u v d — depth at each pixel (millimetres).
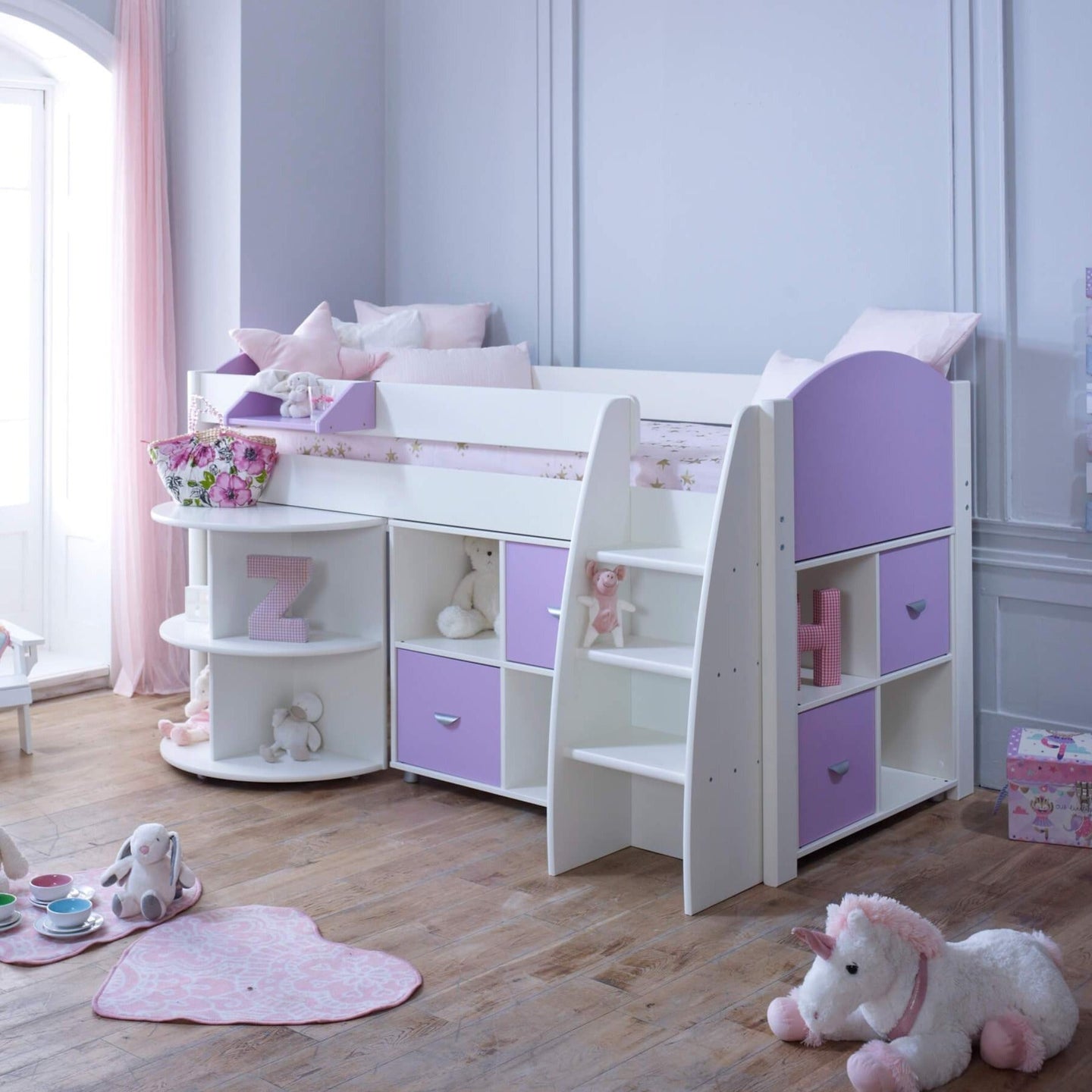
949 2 3166
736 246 3615
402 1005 2186
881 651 2949
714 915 2541
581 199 3936
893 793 3109
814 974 2027
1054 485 3150
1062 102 3049
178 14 4098
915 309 3287
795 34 3445
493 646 3213
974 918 2518
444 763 3215
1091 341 3004
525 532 3002
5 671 4023
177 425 4172
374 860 2809
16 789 3234
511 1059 2020
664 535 2787
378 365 3750
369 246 4398
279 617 3273
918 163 3270
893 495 2936
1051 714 3215
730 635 2576
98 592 4273
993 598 3268
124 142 3971
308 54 4145
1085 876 2725
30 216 4289
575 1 3865
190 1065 2000
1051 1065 2020
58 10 3906
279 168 4090
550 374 3926
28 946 2389
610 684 2840
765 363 3598
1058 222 3086
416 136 4332
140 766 3418
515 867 2779
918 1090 1926
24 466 4379
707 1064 2010
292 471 3447
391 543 3254
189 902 2574
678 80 3680
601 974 2291
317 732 3396
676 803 2828
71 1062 2012
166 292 4082
